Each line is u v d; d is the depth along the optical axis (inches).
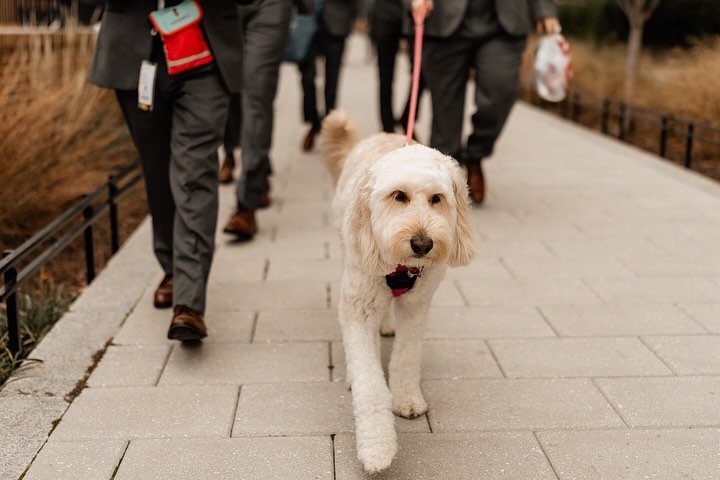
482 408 124.2
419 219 103.0
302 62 313.3
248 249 203.0
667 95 370.3
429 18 213.6
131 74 142.5
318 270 187.0
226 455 110.6
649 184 271.6
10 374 133.9
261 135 204.8
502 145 352.5
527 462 109.1
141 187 268.2
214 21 142.5
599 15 506.9
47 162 205.2
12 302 138.3
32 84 216.7
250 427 118.0
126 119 151.3
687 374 134.9
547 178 284.0
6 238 202.5
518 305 165.8
